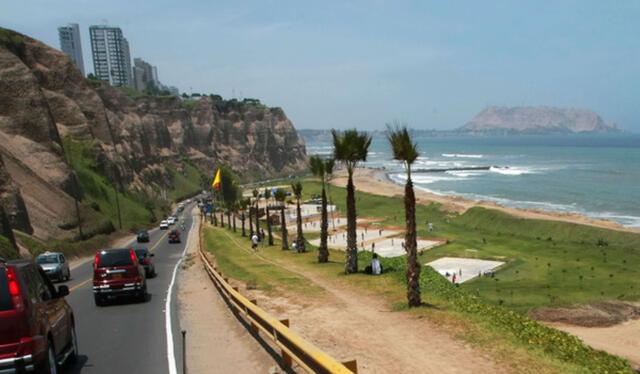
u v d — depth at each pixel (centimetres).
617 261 5912
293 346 845
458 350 1123
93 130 12650
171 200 16538
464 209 10919
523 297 4334
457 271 5678
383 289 2080
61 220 6500
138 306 1758
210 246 5331
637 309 3478
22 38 12169
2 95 8288
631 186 14900
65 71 12694
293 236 8756
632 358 2383
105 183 10156
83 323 1476
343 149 2564
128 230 8362
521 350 1119
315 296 1919
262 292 2011
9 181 5619
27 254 4281
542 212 9512
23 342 734
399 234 8700
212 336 1226
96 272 1784
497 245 7288
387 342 1202
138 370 966
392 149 1720
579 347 1224
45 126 8488
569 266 5709
